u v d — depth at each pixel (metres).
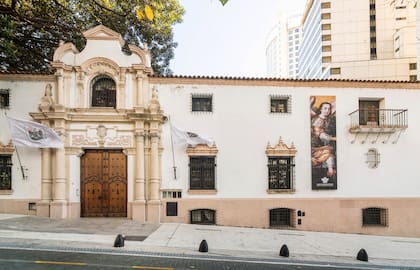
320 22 78.94
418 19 37.38
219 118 17.34
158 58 25.66
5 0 17.72
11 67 21.61
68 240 10.98
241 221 17.02
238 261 9.75
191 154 17.02
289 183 17.58
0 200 16.12
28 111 16.45
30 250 9.70
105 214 16.61
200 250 10.47
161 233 13.39
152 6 19.62
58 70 16.47
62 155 16.22
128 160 16.75
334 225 17.38
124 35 22.31
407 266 10.17
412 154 18.05
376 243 14.19
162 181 16.84
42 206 15.89
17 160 16.30
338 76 68.25
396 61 64.44
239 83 17.56
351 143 17.86
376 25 75.56
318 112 17.78
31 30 20.58
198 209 17.00
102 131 16.69
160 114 16.64
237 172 17.22
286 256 10.55
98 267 8.36
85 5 19.17
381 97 18.12
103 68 16.86
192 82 17.34
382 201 17.67
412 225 17.67
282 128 17.59
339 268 9.71
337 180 17.61
